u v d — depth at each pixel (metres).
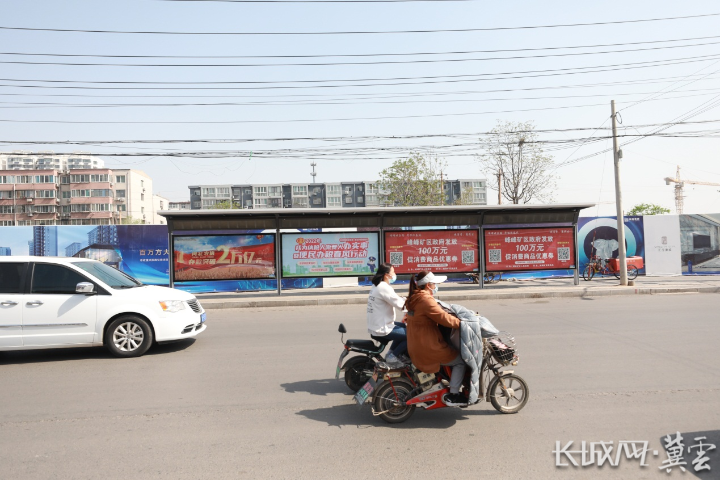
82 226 18.98
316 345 8.92
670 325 10.05
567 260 17.69
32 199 69.19
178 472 4.03
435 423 5.11
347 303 15.48
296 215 16.30
